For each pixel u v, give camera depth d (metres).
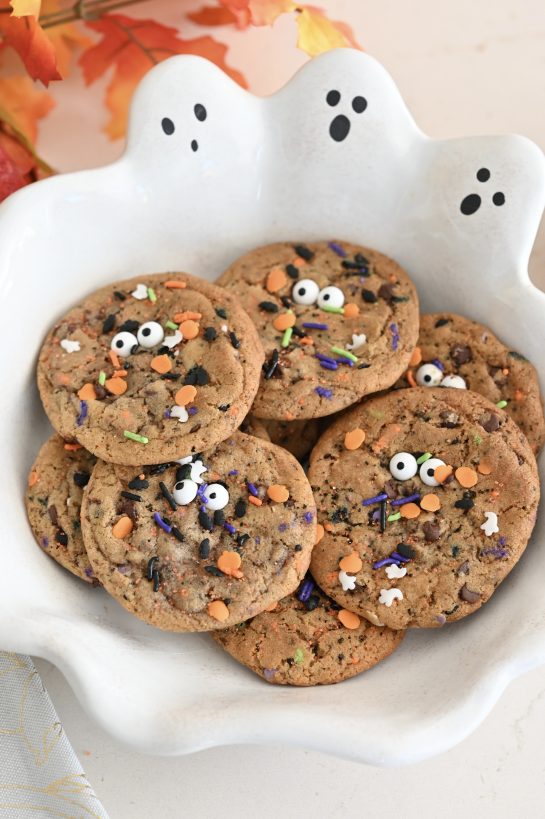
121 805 0.51
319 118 0.54
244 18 0.62
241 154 0.55
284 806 0.51
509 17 0.63
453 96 0.64
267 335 0.53
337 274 0.55
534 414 0.53
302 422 0.55
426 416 0.52
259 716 0.44
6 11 0.57
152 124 0.53
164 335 0.52
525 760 0.52
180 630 0.48
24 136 0.62
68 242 0.53
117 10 0.61
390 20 0.64
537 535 0.50
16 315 0.51
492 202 0.53
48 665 0.53
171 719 0.44
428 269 0.56
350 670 0.50
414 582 0.50
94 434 0.50
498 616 0.49
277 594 0.49
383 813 0.51
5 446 0.51
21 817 0.50
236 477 0.50
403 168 0.55
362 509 0.51
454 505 0.50
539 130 0.64
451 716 0.45
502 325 0.54
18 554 0.49
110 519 0.50
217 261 0.58
